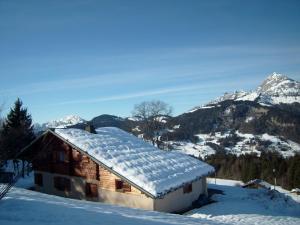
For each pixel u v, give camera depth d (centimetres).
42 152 3197
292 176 7831
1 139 2259
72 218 1270
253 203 3045
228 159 10062
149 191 2306
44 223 1134
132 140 3322
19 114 5438
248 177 8525
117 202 2591
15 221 1123
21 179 3700
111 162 2569
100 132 3341
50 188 3127
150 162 2761
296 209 3088
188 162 3075
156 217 1684
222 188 3916
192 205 2866
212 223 1742
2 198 1520
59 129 3036
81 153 2841
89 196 2795
